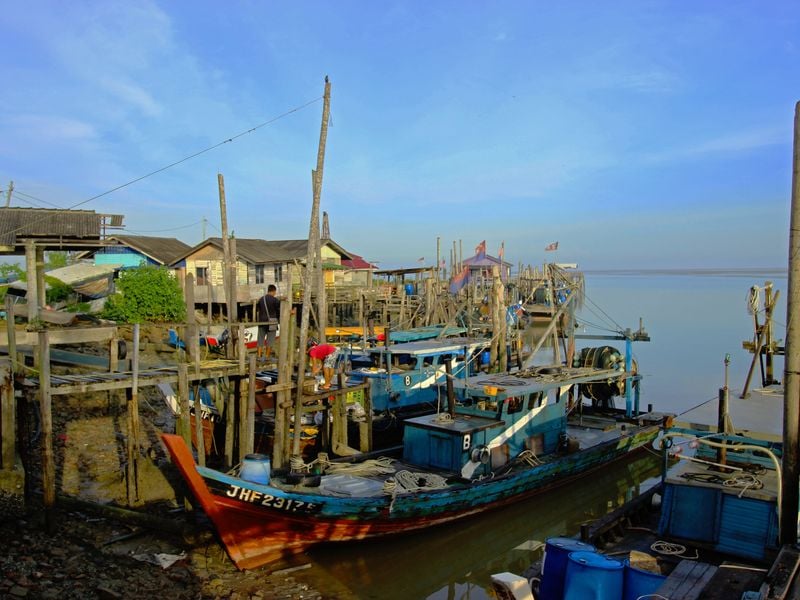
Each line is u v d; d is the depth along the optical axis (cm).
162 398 2261
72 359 1666
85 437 1680
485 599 1101
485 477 1357
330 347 1639
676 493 1001
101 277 3058
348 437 1756
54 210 2336
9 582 921
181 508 1279
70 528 1141
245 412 1484
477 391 1423
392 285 4491
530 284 4653
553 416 1568
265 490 1055
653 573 816
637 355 3641
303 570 1131
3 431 1309
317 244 1852
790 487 832
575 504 1593
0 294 2488
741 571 838
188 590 989
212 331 2806
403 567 1188
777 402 1545
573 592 773
